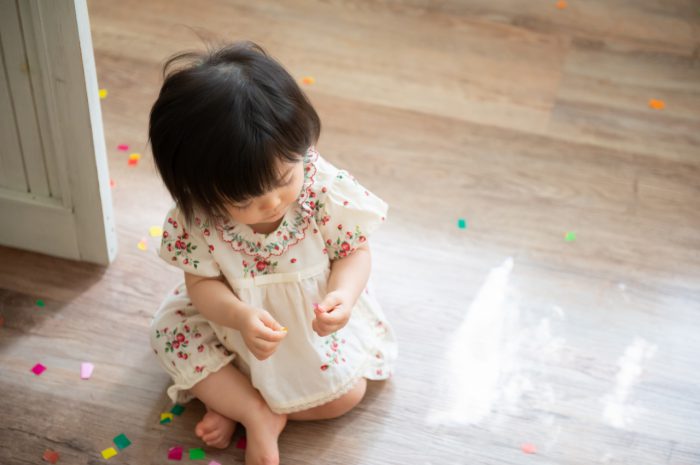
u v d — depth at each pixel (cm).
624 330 150
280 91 107
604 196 176
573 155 186
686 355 147
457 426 134
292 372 128
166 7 218
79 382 137
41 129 140
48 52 129
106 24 211
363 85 200
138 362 141
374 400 138
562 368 143
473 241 165
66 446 129
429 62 209
